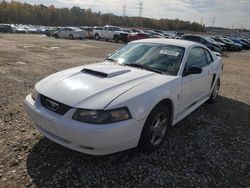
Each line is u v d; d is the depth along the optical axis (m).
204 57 5.10
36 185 2.73
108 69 3.65
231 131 4.42
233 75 10.91
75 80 3.30
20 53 13.16
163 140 3.69
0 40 21.95
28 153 3.28
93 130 2.71
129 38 27.47
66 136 2.85
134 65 4.08
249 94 7.16
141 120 3.03
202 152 3.61
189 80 4.09
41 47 17.30
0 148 3.36
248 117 5.18
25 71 8.30
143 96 3.09
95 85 3.13
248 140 4.12
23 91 5.88
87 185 2.78
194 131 4.29
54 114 2.96
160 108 3.38
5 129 3.89
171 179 2.97
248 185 2.98
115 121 2.80
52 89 3.15
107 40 31.08
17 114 4.47
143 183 2.88
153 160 3.31
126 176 2.97
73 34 30.80
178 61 4.07
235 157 3.55
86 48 18.81
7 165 3.02
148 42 4.65
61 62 10.75
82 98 2.89
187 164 3.29
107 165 3.14
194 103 4.67
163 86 3.44
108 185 2.81
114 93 2.99
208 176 3.08
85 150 2.86
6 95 5.48
